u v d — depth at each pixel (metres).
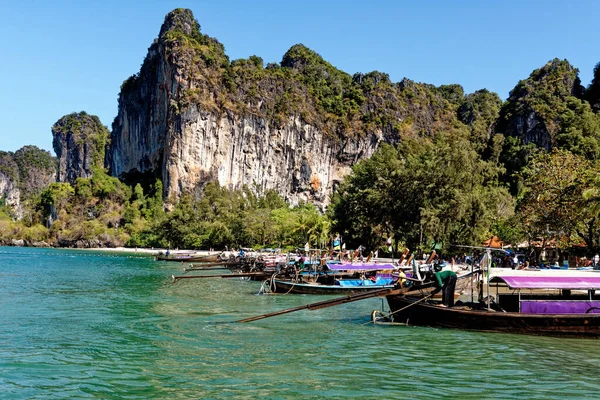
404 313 26.02
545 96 169.00
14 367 17.16
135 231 178.50
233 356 19.14
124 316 28.30
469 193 65.69
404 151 97.12
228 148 196.25
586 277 24.19
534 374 17.08
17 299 35.88
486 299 26.48
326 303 25.22
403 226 73.88
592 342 21.84
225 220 135.25
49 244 184.12
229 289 44.88
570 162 51.19
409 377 16.56
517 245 64.88
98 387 15.14
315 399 14.30
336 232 92.25
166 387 15.23
